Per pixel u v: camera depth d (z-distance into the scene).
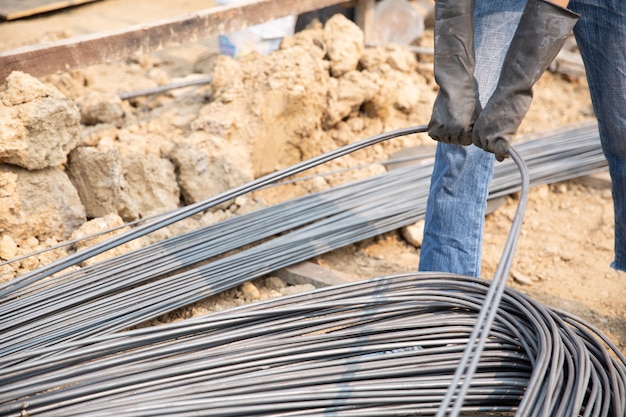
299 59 3.63
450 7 1.85
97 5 5.27
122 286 2.55
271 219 3.03
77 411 1.81
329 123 3.81
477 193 2.34
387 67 4.02
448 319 2.18
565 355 2.03
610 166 2.45
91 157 2.90
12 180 2.72
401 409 1.91
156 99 4.10
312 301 2.22
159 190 3.12
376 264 3.03
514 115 1.84
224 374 1.97
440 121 1.90
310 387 1.93
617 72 2.22
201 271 2.67
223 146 3.33
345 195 3.23
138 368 1.97
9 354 2.21
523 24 1.79
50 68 3.11
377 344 2.10
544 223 3.40
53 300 2.44
